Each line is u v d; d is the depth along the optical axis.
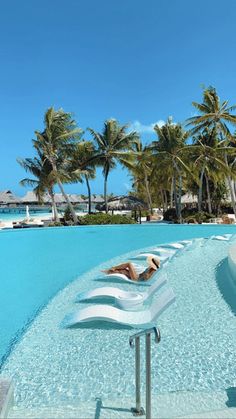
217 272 8.80
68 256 12.84
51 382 3.78
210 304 6.22
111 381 3.75
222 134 32.06
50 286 8.27
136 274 8.33
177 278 8.20
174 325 5.25
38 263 11.41
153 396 3.24
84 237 18.75
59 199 60.22
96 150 31.34
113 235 19.56
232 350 4.40
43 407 3.11
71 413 2.98
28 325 5.62
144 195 50.09
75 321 5.39
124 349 4.53
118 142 30.69
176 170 30.72
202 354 4.30
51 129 26.31
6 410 2.79
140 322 5.20
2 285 8.45
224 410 2.92
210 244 13.89
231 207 42.88
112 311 5.52
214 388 3.49
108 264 10.82
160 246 13.42
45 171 27.77
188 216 29.86
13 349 4.68
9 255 13.09
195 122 30.05
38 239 17.89
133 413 2.95
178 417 2.79
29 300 7.11
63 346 4.69
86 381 3.77
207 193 36.19
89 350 4.54
